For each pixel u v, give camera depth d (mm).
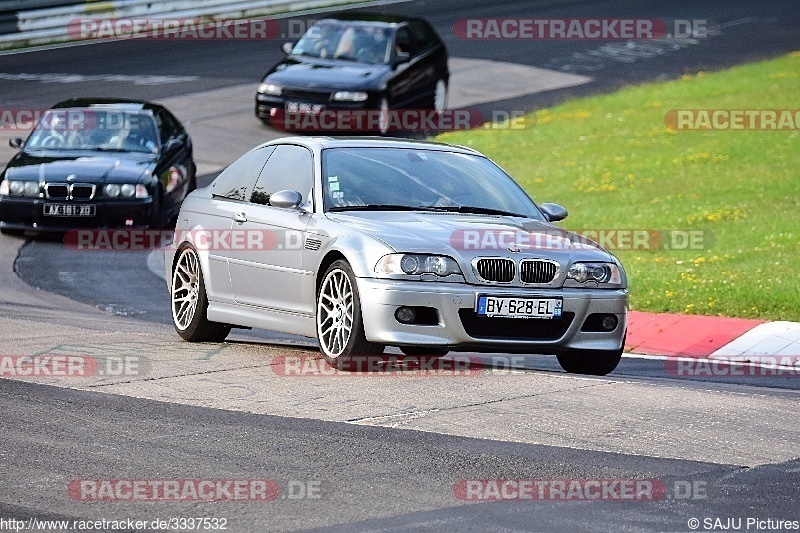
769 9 127438
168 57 106875
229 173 36969
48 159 61594
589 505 19984
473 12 124875
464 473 21594
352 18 88562
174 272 37281
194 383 28797
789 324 42188
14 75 98750
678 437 24078
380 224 31172
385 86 82562
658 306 45719
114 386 28391
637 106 89875
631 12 125375
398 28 86750
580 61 106312
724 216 61469
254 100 91938
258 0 121750
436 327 29688
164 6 116250
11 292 47938
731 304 44938
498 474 21547
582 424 24891
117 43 112250
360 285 29859
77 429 24391
